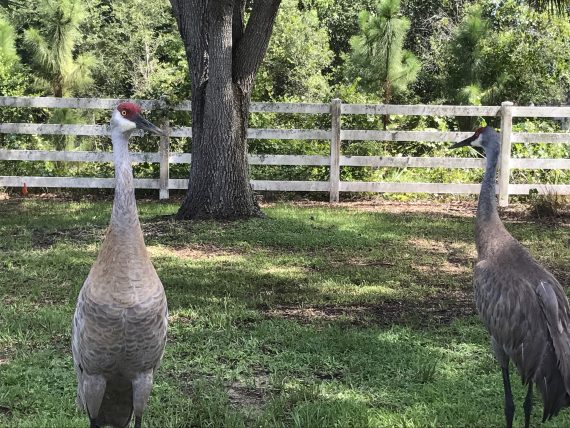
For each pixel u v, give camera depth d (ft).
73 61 56.49
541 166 48.96
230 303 24.47
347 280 28.02
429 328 22.39
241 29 40.70
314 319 23.32
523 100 62.44
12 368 18.16
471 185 49.11
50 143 53.62
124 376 13.43
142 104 48.57
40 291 25.58
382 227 39.11
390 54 54.85
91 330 12.87
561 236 37.45
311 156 49.14
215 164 40.14
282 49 73.05
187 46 40.88
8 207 44.70
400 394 17.42
